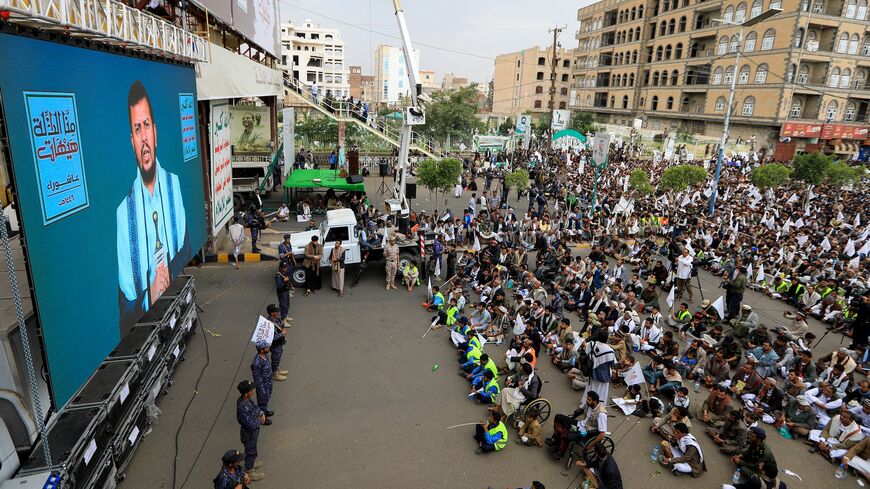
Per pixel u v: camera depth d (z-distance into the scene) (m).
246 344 11.88
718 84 55.25
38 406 5.44
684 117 60.53
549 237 20.25
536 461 8.59
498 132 71.44
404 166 22.89
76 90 6.32
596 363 9.61
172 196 10.38
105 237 7.14
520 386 9.57
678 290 16.20
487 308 13.36
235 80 17.97
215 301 14.42
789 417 9.92
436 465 8.29
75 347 6.22
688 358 11.71
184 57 10.41
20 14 4.56
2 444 5.64
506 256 17.77
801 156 31.50
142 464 7.89
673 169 29.19
